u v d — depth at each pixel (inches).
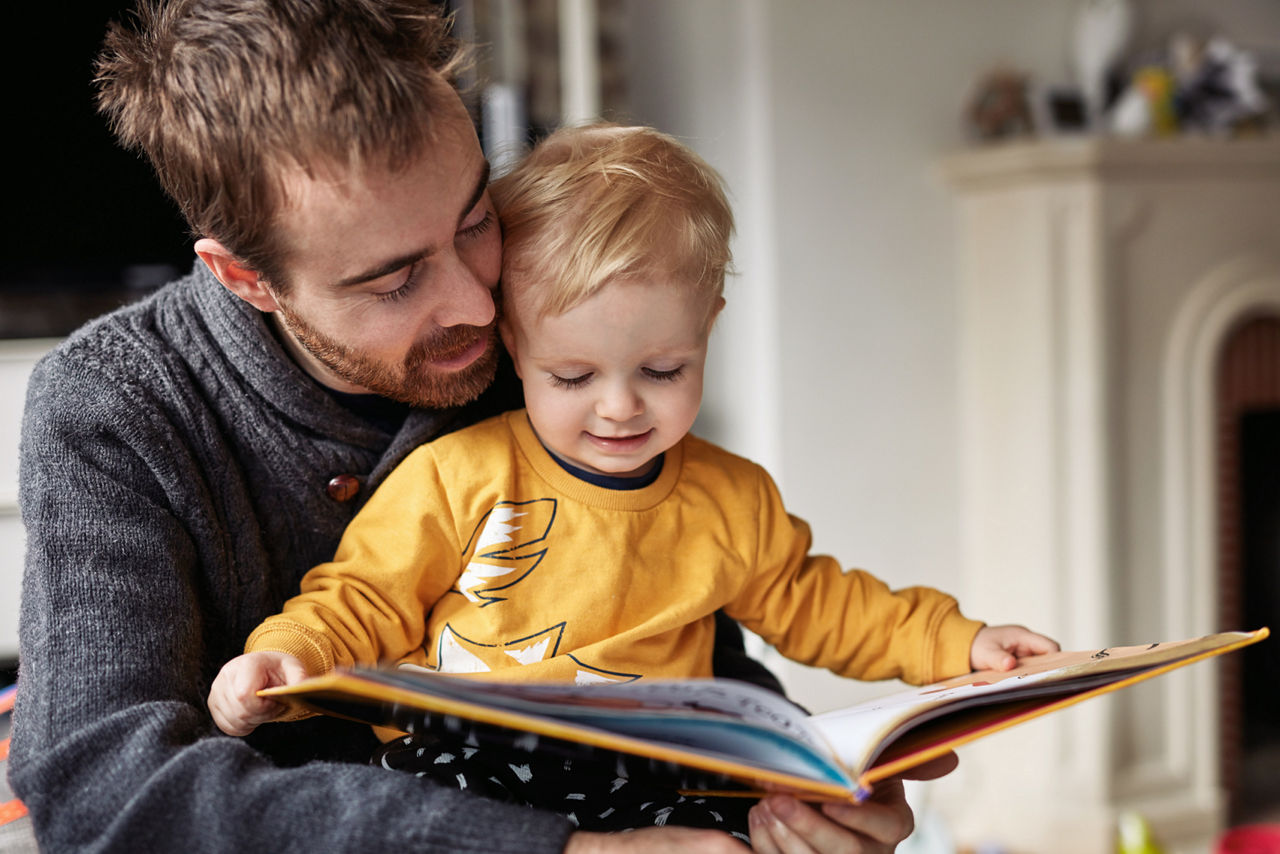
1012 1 109.3
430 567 34.7
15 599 90.8
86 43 91.3
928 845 87.0
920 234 108.1
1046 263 100.1
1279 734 127.0
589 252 32.9
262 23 28.1
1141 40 114.5
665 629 35.1
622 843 25.4
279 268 29.9
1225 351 107.7
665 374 34.6
